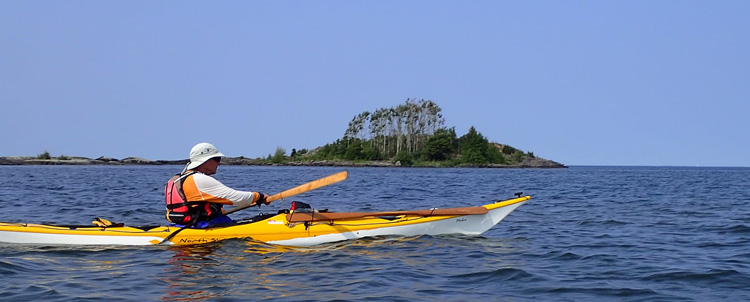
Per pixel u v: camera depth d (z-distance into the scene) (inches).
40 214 519.8
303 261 294.5
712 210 588.4
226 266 281.1
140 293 234.7
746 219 498.3
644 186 1152.8
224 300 225.9
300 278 260.7
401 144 4421.8
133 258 295.9
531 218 499.8
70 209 563.5
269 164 4367.6
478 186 1147.3
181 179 327.3
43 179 1290.6
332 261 295.3
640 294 239.9
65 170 2204.7
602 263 300.5
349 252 317.4
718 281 261.3
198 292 236.2
